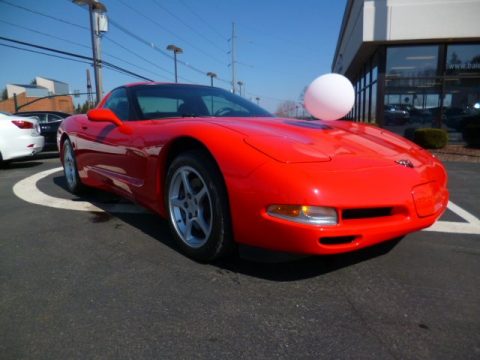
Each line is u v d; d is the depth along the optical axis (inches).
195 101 122.9
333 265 86.7
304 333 61.3
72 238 105.1
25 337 60.1
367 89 567.2
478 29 423.2
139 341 59.2
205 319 65.1
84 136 138.5
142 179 104.3
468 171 253.4
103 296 72.7
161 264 87.2
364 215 71.5
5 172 247.3
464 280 80.5
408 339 59.8
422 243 102.4
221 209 79.0
